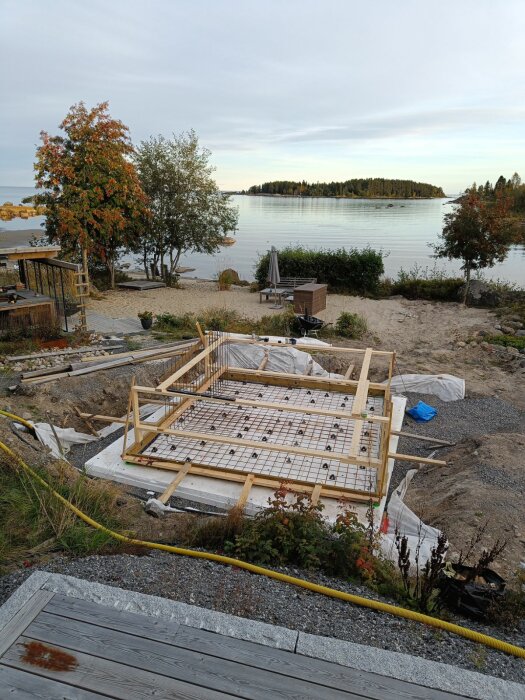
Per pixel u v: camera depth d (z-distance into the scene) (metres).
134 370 8.99
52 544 3.96
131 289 18.98
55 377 8.32
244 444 6.17
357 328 13.37
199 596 3.13
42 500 4.36
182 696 2.26
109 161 15.52
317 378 8.72
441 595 3.51
